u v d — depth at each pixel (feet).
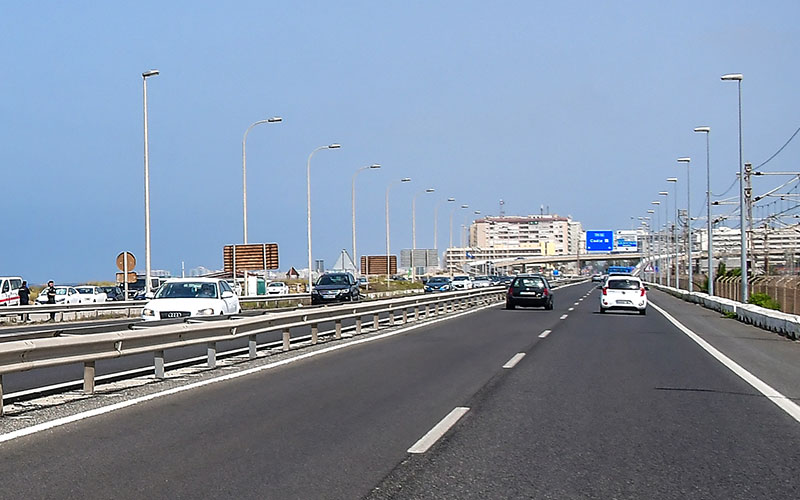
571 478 24.59
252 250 201.87
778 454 28.09
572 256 505.66
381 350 65.31
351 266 171.63
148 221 130.62
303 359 58.39
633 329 92.99
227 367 53.01
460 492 22.95
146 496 22.31
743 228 132.67
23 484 23.47
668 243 325.01
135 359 60.54
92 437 30.22
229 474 24.79
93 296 172.04
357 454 27.63
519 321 106.32
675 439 30.50
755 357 63.10
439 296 118.93
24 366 35.22
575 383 45.98
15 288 134.00
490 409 36.94
